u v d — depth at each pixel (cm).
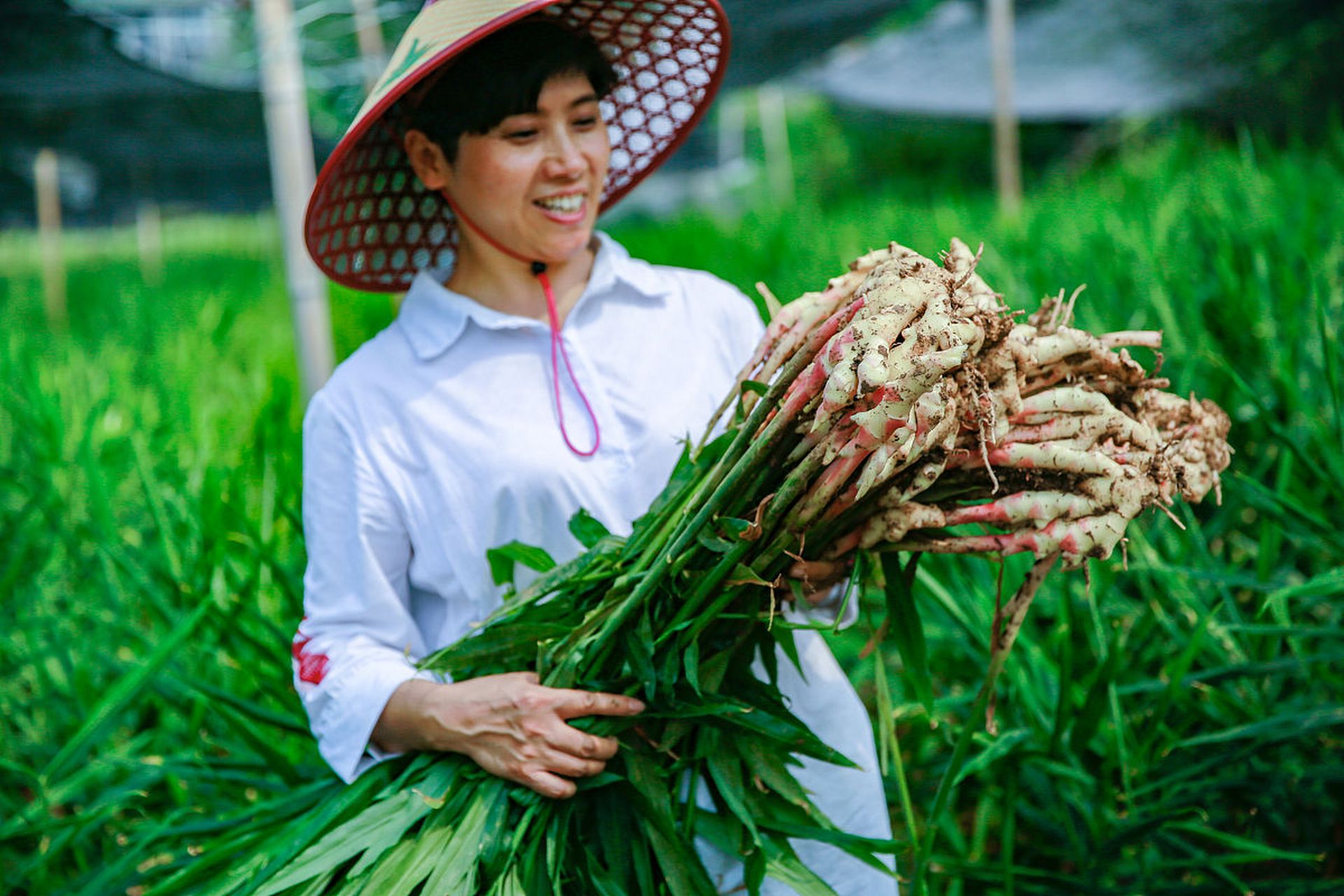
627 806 162
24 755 260
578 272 177
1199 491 148
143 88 812
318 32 479
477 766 162
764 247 709
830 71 1352
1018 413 139
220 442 395
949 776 169
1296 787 218
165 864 215
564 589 162
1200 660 242
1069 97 1286
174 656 255
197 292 972
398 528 171
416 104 167
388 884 155
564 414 170
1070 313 147
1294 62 1074
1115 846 206
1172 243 387
